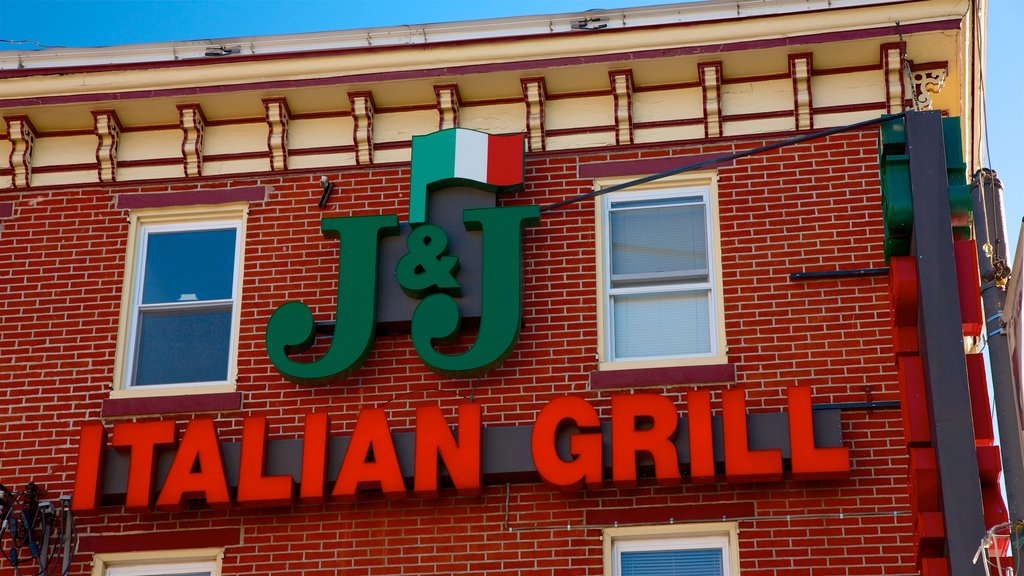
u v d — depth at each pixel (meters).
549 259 16.75
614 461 15.05
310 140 17.86
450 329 16.03
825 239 16.42
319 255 17.17
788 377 15.70
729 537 15.06
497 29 17.52
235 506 15.57
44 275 17.45
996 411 12.04
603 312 16.45
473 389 16.05
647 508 15.20
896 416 15.31
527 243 16.86
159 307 17.27
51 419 16.48
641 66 17.27
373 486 15.40
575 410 15.35
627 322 16.58
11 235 17.73
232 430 16.12
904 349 14.74
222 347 17.02
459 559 15.22
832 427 15.12
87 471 15.65
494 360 15.83
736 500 15.10
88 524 15.77
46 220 17.81
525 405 15.90
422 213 16.83
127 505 15.45
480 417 15.45
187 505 15.73
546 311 16.44
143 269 17.53
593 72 17.36
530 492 15.44
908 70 16.98
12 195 18.02
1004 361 12.20
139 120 18.11
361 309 16.30
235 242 17.59
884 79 17.03
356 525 15.51
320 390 16.25
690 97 17.39
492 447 15.45
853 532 14.82
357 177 17.61
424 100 17.77
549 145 17.41
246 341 16.72
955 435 13.57
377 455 15.41
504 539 15.26
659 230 17.00
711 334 16.38
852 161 16.78
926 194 14.59
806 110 17.08
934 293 14.17
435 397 16.09
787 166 16.88
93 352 16.91
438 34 17.56
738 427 15.02
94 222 17.75
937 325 14.03
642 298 16.69
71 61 18.05
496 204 16.98
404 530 15.42
